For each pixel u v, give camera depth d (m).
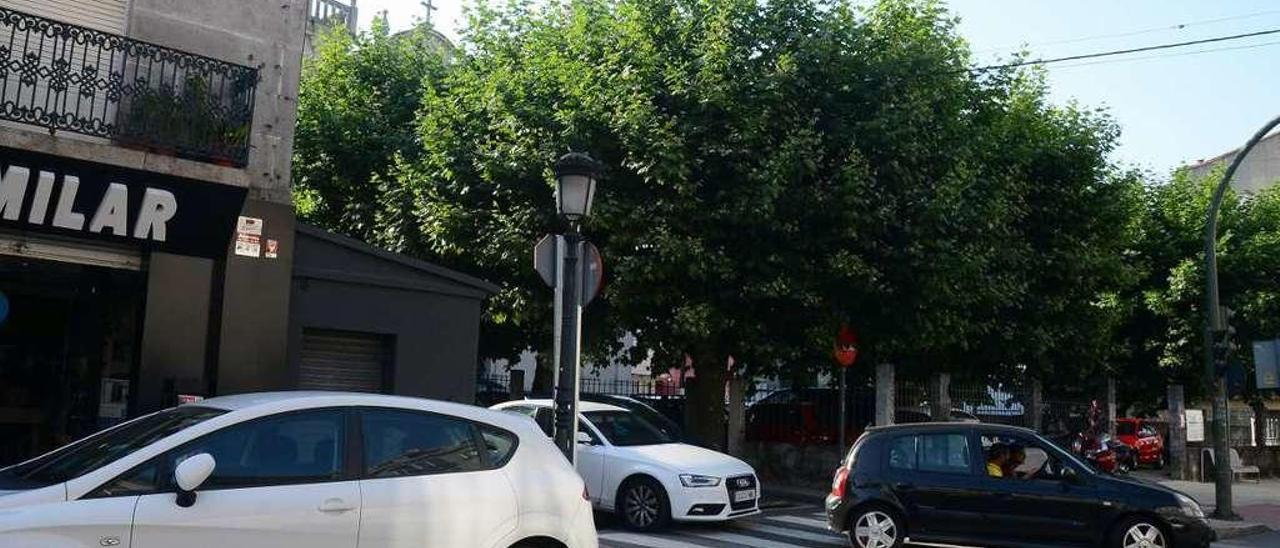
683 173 15.70
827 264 16.55
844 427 19.73
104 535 5.38
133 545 5.45
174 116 11.14
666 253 15.76
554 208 16.44
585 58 17.03
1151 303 27.92
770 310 17.39
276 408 6.18
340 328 13.27
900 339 18.03
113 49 10.91
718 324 16.64
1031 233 21.53
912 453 12.03
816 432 21.05
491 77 17.70
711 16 16.67
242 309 11.94
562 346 11.03
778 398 21.75
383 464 6.36
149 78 11.14
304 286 12.99
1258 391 29.12
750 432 21.78
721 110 16.11
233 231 11.80
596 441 13.91
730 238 16.56
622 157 16.45
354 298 13.41
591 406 14.46
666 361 19.48
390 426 6.51
